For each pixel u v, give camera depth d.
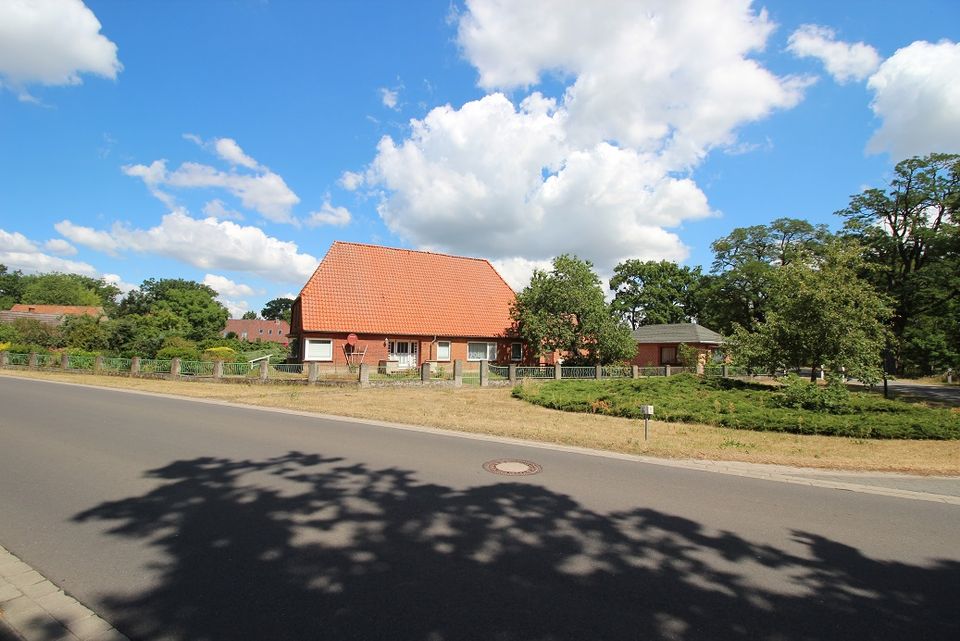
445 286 35.50
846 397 14.36
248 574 4.11
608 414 14.65
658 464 8.32
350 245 34.31
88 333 35.62
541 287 30.25
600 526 5.31
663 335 45.12
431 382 22.38
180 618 3.47
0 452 8.39
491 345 34.44
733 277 48.66
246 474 7.14
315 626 3.37
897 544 5.05
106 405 14.88
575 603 3.74
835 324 18.14
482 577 4.11
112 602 3.68
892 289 36.81
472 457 8.48
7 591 3.83
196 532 4.98
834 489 7.02
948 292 30.42
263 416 13.16
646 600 3.81
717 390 18.27
